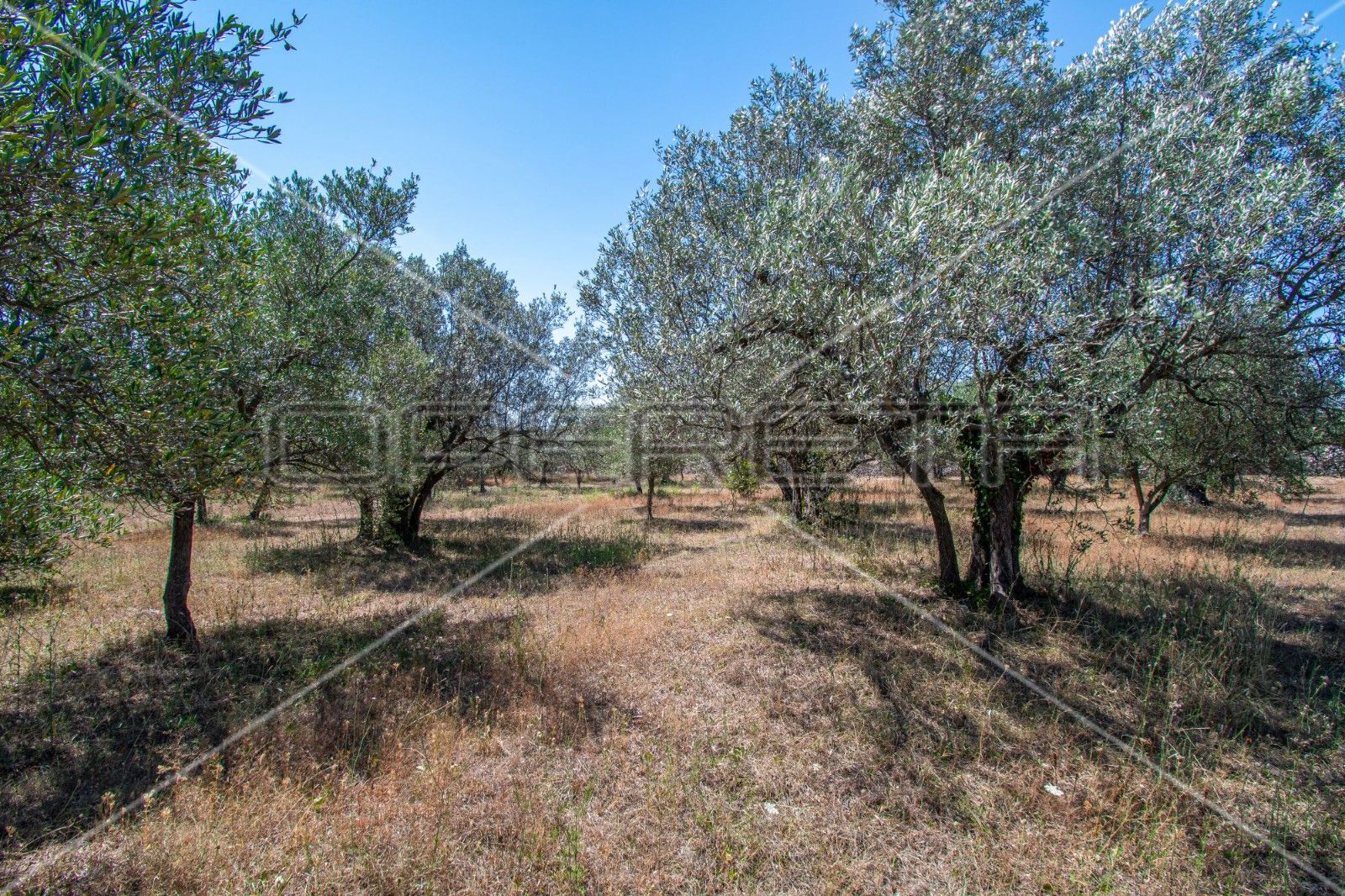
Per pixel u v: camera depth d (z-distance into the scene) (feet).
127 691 14.84
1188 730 12.51
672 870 9.18
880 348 15.11
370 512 33.24
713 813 10.39
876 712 13.56
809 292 15.47
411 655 17.19
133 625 19.21
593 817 10.32
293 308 22.39
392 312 32.40
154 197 10.91
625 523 42.91
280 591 23.86
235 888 8.50
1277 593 21.33
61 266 8.39
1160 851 9.56
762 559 28.37
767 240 16.38
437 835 9.55
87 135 7.61
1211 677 14.28
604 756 12.06
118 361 9.62
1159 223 14.47
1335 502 53.36
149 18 9.04
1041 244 14.52
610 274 25.32
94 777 11.53
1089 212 16.84
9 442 10.48
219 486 12.28
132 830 9.83
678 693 14.69
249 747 12.25
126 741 12.76
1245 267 14.33
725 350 18.08
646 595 22.74
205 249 12.64
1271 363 16.61
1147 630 17.31
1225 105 15.72
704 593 22.90
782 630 18.31
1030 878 9.09
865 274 15.57
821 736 12.76
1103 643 16.89
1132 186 16.07
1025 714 13.51
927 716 13.42
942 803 10.72
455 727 13.08
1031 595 19.99
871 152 20.58
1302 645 17.04
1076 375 14.46
